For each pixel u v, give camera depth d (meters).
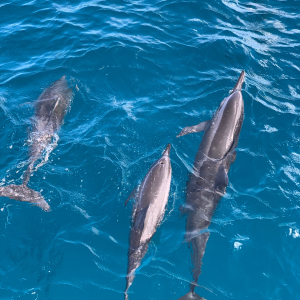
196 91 14.29
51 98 13.46
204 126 12.12
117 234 9.80
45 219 9.99
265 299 8.89
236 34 17.78
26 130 12.34
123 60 15.55
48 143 11.92
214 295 8.88
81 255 9.36
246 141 12.54
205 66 15.62
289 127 13.16
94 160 11.44
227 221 10.22
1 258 9.17
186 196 10.59
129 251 9.36
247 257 9.60
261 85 14.95
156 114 13.20
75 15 18.47
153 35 17.17
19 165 11.19
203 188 10.60
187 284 8.95
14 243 9.46
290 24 19.16
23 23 17.73
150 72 15.09
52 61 15.48
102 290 8.82
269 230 10.12
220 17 19.02
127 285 8.82
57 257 9.30
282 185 11.27
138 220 9.50
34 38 16.78
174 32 17.52
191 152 11.89
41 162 11.32
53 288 8.78
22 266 9.07
